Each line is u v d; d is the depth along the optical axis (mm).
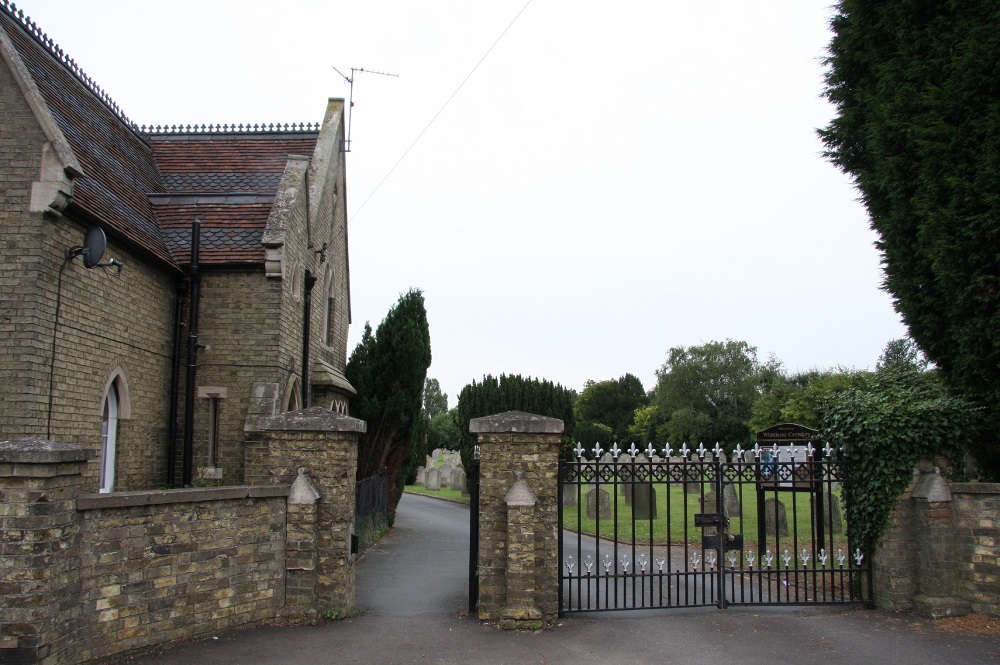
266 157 18141
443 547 16078
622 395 75562
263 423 9344
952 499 9844
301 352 15883
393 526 20109
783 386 51344
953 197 10117
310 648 7926
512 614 8797
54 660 6383
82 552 6875
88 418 10953
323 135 18594
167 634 7711
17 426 9438
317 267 17406
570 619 9359
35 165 9812
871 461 10109
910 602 9773
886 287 11938
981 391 10312
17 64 10000
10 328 9586
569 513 21969
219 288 14164
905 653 8062
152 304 13156
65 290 10320
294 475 9250
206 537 8156
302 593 8945
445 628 8883
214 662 7324
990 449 10836
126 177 14781
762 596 10711
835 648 8234
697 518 9992
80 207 10383
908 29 11070
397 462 19766
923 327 11125
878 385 11648
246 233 14758
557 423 9336
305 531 9016
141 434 12750
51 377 9977
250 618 8594
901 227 11117
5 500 6215
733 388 60031
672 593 11477
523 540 8984
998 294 9758
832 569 10148
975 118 10039
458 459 40656
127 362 12234
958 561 9742
